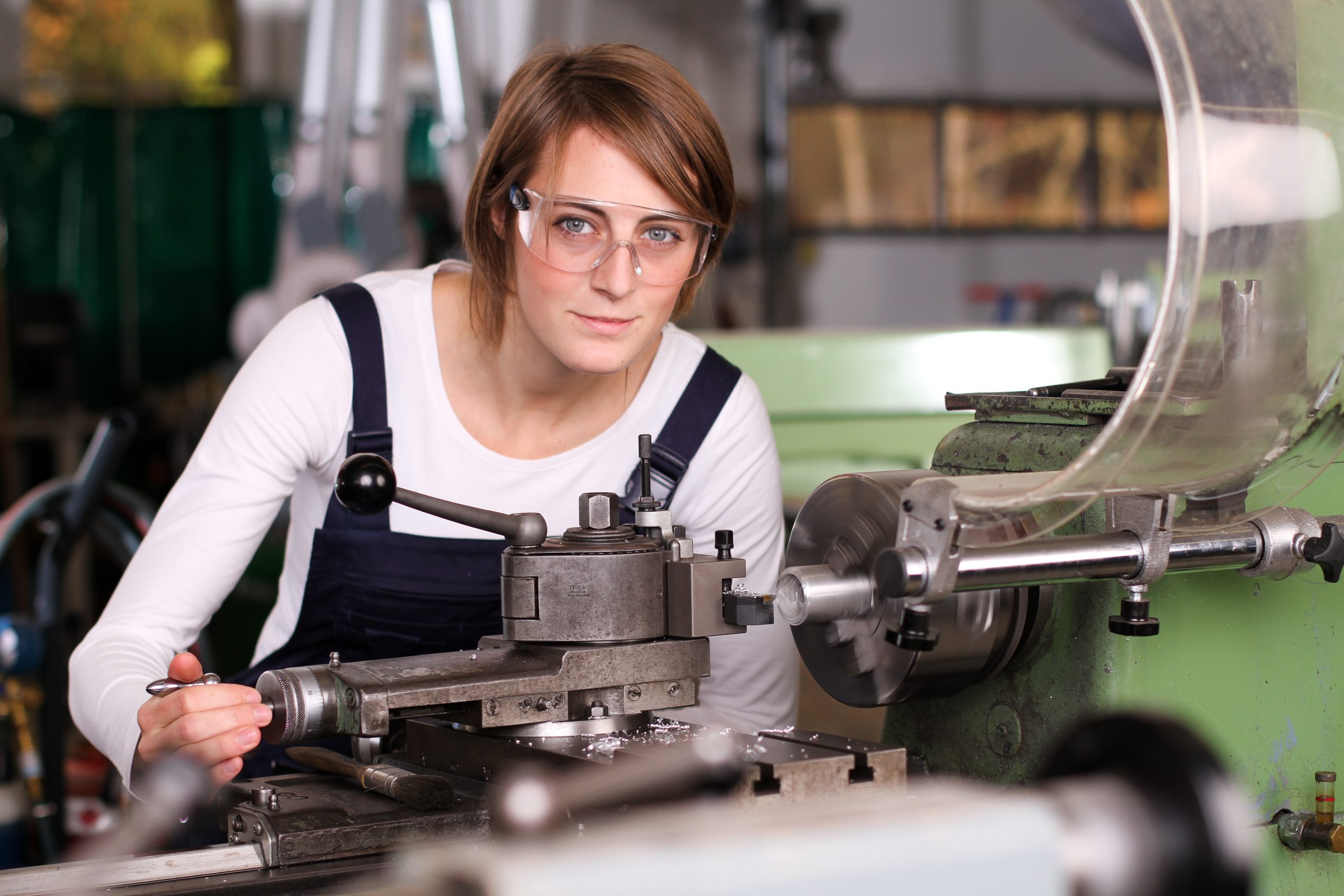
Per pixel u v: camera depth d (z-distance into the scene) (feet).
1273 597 3.92
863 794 3.14
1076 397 3.76
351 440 4.80
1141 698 3.67
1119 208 25.16
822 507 3.57
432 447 4.86
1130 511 3.43
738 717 5.01
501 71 21.20
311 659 5.10
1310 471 3.63
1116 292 13.82
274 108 22.12
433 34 12.39
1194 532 3.55
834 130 23.88
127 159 22.03
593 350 4.17
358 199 12.97
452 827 3.36
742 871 1.60
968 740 4.00
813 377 9.45
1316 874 3.97
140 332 22.43
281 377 4.68
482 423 4.93
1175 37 2.95
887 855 1.66
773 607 3.58
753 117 23.57
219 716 3.47
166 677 4.20
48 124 21.63
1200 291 2.94
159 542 4.57
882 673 3.54
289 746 4.07
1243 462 3.36
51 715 6.77
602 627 3.54
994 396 4.05
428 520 4.88
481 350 4.81
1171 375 2.97
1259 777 3.92
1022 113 24.61
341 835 3.24
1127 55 18.60
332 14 12.60
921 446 9.58
